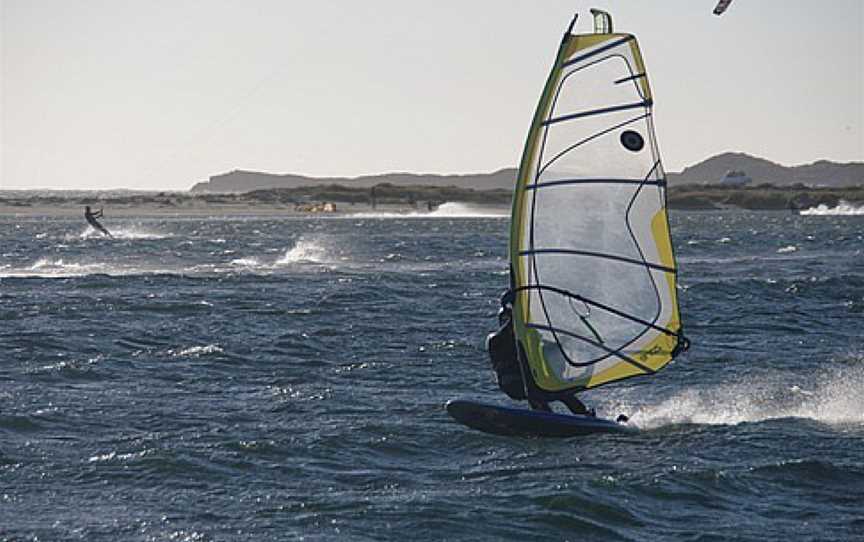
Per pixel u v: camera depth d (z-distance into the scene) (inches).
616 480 1438.2
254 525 1294.3
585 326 1667.1
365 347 2554.1
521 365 1667.1
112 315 3085.6
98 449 1592.0
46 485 1432.1
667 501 1380.4
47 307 3228.3
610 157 1647.4
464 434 1680.6
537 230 1656.0
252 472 1493.6
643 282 1658.5
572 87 1641.2
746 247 7288.4
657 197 1644.9
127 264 5403.5
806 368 2289.6
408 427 1722.4
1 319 2967.5
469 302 3499.0
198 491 1413.6
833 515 1336.1
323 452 1585.9
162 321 2970.0
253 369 2261.3
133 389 2031.3
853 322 3038.9
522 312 1659.7
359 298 3577.8
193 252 6540.4
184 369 2247.8
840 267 5255.9
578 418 1681.8
